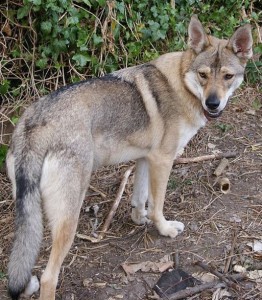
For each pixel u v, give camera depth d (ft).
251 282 9.14
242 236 9.84
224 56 9.46
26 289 8.93
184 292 8.98
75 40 11.50
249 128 12.36
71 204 8.70
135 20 12.23
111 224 10.21
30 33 11.50
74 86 9.12
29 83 11.54
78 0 11.48
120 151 9.39
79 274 9.35
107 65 11.91
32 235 8.45
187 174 11.13
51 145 8.66
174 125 9.53
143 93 9.40
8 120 11.12
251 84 13.39
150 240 9.89
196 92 9.45
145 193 10.00
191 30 9.52
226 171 11.21
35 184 8.55
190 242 9.82
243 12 13.89
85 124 8.89
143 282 9.21
